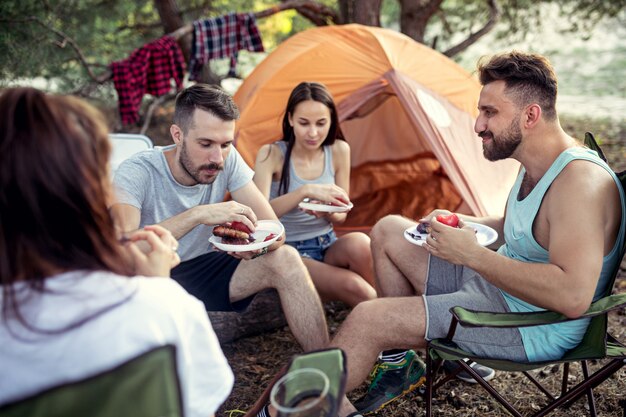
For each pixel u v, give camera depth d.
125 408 1.09
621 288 3.45
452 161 3.72
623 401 2.46
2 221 1.08
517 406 2.48
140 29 7.00
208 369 1.22
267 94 4.08
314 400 1.29
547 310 1.93
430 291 2.33
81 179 1.09
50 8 5.77
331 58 4.13
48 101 1.10
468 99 4.29
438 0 6.25
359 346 2.06
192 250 2.59
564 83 10.43
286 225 3.12
